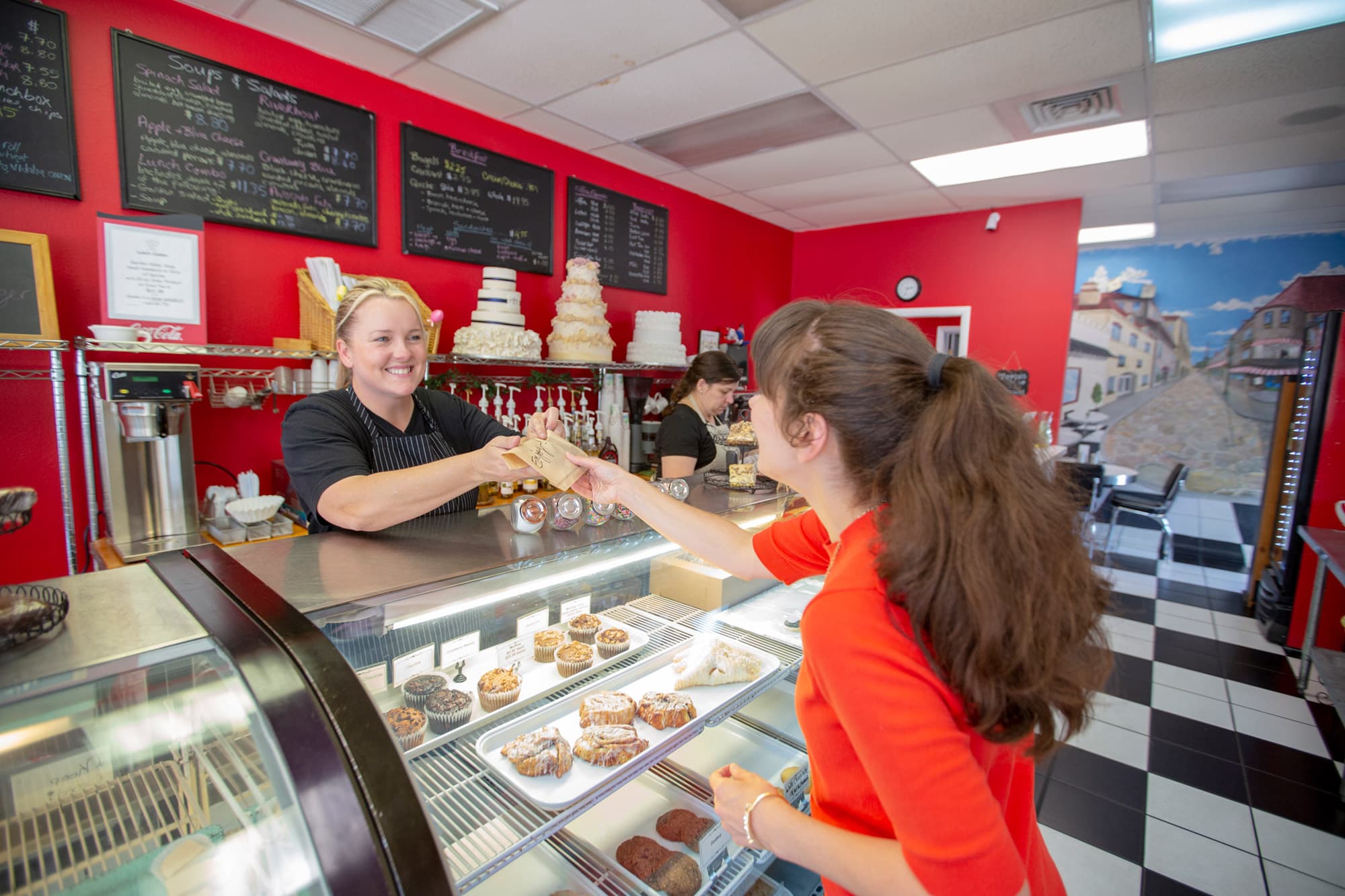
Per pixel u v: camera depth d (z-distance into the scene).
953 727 0.56
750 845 0.75
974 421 0.61
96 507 2.17
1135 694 2.92
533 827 0.98
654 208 4.21
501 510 1.44
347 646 0.95
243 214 2.49
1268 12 2.19
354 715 0.61
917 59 2.58
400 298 1.46
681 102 3.05
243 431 2.60
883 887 0.59
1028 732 0.59
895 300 5.14
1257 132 3.25
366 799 0.55
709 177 4.16
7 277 1.88
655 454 3.74
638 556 1.38
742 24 2.35
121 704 0.65
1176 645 3.46
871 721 0.57
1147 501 5.28
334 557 1.06
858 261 5.32
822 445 0.70
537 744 1.09
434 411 1.72
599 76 2.79
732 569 1.14
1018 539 0.56
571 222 3.73
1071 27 2.32
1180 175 3.93
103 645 0.68
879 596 0.61
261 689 0.63
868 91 2.88
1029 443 0.62
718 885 1.31
